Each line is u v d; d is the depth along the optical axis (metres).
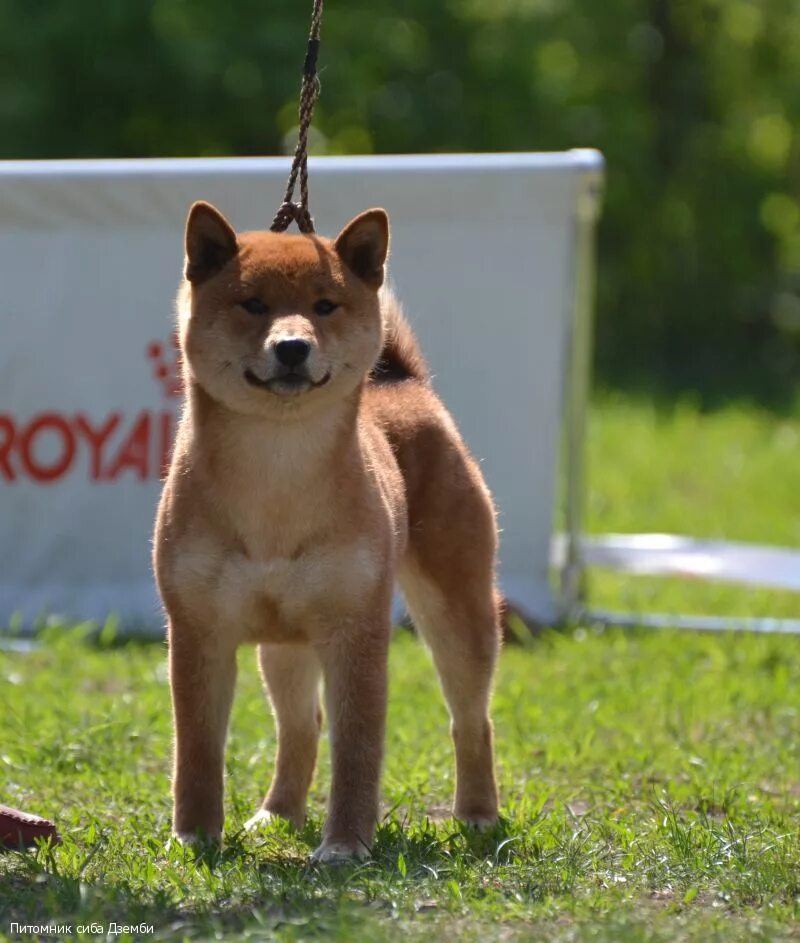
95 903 5.99
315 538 6.71
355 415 6.82
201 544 6.73
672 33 36.03
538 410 12.73
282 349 6.48
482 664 7.63
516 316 12.66
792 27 36.47
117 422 12.70
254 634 6.90
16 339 12.63
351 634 6.81
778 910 6.05
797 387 30.89
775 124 36.78
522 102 32.62
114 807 7.86
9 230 12.54
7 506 12.75
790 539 17.56
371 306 7.02
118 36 28.42
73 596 12.73
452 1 31.75
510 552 12.85
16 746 8.77
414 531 7.57
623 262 35.91
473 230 12.56
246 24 29.09
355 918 5.76
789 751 9.16
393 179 12.38
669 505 19.36
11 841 6.93
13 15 28.03
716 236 36.34
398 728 9.37
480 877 6.48
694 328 36.09
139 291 12.63
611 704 10.21
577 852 6.88
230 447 6.66
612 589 14.48
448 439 7.73
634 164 34.69
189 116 29.28
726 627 12.54
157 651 11.79
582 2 34.59
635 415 26.19
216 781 6.93
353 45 30.22
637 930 5.68
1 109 28.19
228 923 5.88
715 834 7.10
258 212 12.37
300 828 7.46
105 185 12.41
